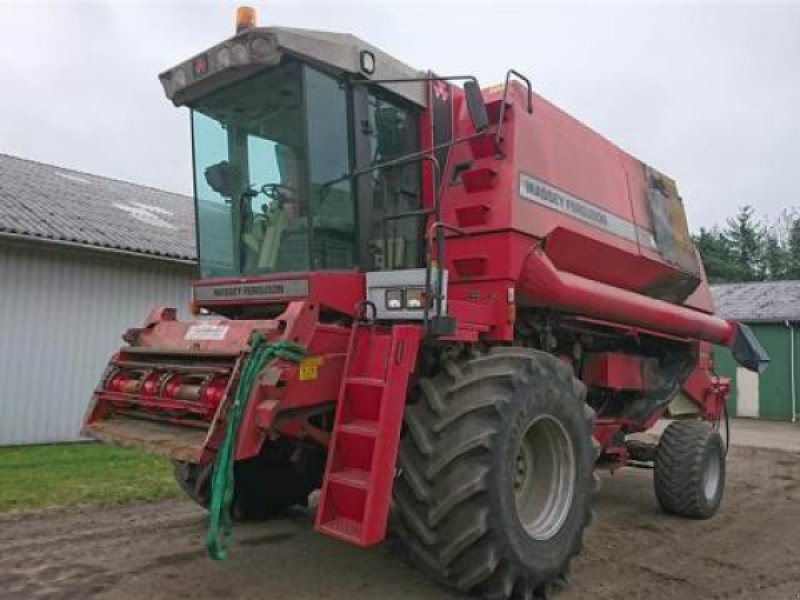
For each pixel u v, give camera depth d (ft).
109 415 15.70
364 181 15.49
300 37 14.62
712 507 23.00
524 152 17.15
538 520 14.71
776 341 74.23
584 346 22.15
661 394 25.20
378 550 17.17
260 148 16.14
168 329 16.06
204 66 15.84
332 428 14.32
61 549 17.10
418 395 14.60
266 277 15.37
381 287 14.42
